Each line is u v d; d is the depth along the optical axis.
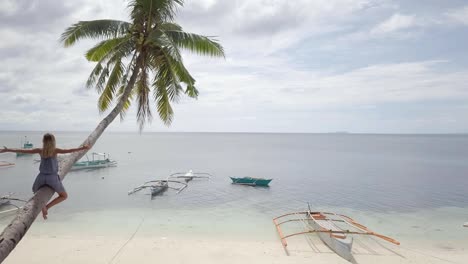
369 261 13.57
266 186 36.09
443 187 35.38
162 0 10.66
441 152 100.50
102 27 10.85
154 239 16.66
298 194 31.48
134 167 55.31
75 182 38.25
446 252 14.91
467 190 33.47
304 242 16.27
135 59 11.38
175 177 42.12
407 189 34.25
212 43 12.27
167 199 28.56
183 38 11.48
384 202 27.86
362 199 29.16
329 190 33.72
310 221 19.34
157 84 12.51
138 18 10.92
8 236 4.56
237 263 13.22
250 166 58.25
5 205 23.80
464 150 111.25
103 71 11.05
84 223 20.12
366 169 53.56
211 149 119.31
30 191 31.17
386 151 107.25
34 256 13.79
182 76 12.38
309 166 58.78
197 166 57.84
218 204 26.69
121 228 18.97
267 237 17.31
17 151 5.58
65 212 23.30
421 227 19.84
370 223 20.91
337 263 13.22
